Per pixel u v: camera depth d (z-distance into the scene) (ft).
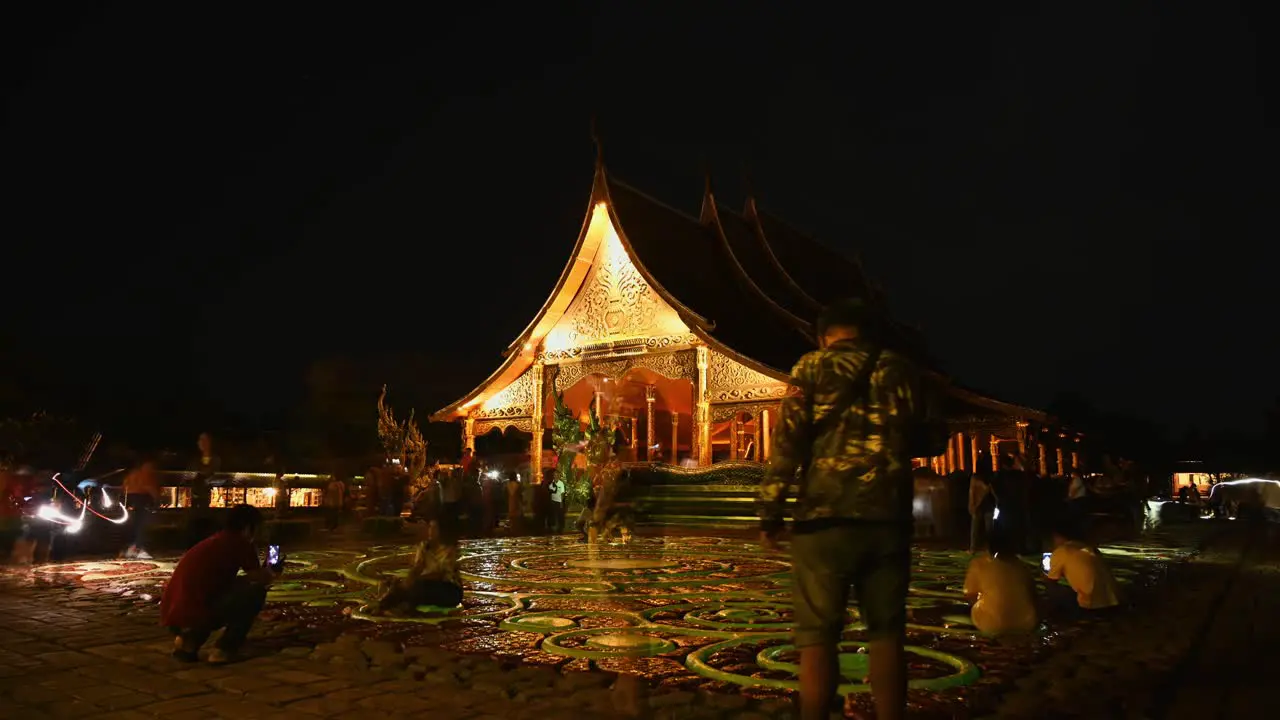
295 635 23.54
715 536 64.59
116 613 26.99
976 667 19.81
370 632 24.00
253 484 76.74
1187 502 152.25
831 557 11.95
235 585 20.44
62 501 52.06
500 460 115.65
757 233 109.70
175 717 15.64
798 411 12.29
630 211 90.02
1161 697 17.25
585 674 18.63
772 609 28.48
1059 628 25.12
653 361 86.07
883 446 12.09
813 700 11.84
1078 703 16.71
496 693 17.30
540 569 40.47
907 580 12.16
